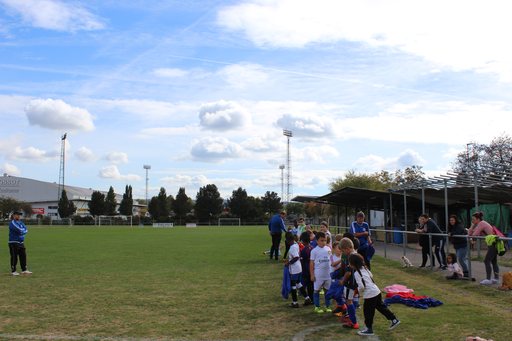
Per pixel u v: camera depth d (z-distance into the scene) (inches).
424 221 446.0
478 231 358.9
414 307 264.8
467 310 255.3
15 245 428.8
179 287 353.4
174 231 1739.7
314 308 273.4
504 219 923.4
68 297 310.3
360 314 256.8
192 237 1216.2
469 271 360.2
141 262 547.5
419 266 457.7
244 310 267.7
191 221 3201.3
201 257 612.7
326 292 256.5
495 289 318.3
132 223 3068.4
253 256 627.5
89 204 3432.6
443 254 424.8
